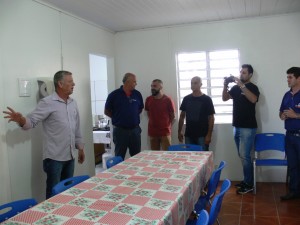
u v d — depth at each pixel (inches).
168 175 82.8
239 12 143.9
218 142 162.2
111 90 177.2
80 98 140.9
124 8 128.6
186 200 70.3
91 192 70.1
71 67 134.0
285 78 151.0
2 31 96.4
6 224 53.6
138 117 150.6
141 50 172.1
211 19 156.1
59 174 105.5
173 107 158.7
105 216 55.8
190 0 121.6
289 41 149.3
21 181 103.2
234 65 159.8
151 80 171.3
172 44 166.7
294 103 123.6
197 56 165.3
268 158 155.1
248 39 154.9
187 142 153.3
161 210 58.0
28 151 106.4
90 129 149.1
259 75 154.6
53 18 122.1
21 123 93.4
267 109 154.4
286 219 111.7
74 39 136.3
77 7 125.3
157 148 160.7
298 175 129.3
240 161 159.5
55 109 103.0
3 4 96.9
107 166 103.3
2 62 96.1
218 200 62.3
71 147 108.0
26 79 105.6
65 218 55.5
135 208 59.4
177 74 168.6
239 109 143.4
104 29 164.4
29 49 108.3
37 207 61.4
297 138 123.9
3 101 96.1
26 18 107.0
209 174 104.3
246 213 119.0
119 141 146.1
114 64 176.1
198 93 150.6
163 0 120.0
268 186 150.1
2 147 95.3
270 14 149.9
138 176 82.7
